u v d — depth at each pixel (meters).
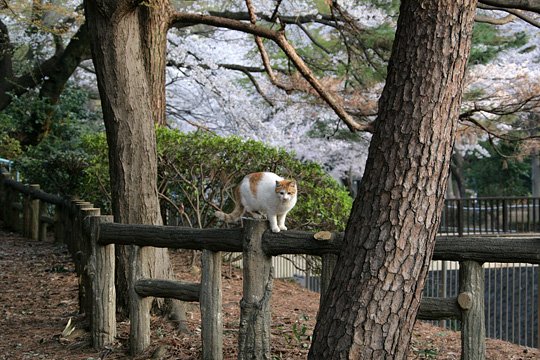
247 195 6.11
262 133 18.14
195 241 5.63
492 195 35.12
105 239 6.34
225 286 9.34
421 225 4.11
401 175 4.11
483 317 4.50
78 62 19.05
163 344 6.27
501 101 12.67
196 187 9.91
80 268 7.54
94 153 11.50
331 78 13.73
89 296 6.95
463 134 12.56
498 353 6.62
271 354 6.02
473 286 4.48
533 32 17.80
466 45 4.20
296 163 9.91
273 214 5.98
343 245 4.28
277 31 8.91
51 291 9.39
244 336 5.21
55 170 15.41
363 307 4.09
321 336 4.21
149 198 7.15
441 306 4.56
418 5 4.18
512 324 11.73
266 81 19.62
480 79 13.43
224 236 5.42
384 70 14.44
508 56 16.88
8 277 10.46
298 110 17.61
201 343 6.14
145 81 7.20
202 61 17.92
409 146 4.12
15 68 21.73
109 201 11.45
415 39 4.18
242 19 18.09
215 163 9.82
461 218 20.59
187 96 20.69
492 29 14.53
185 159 9.78
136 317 6.17
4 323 7.70
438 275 12.01
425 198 4.11
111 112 7.06
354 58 15.13
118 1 6.78
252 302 5.20
